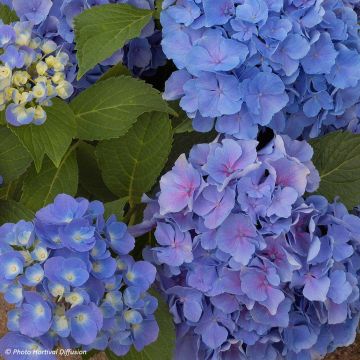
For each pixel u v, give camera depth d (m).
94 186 1.13
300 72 1.01
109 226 0.95
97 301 0.91
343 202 1.05
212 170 0.97
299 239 0.96
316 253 0.94
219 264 0.98
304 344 0.99
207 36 0.99
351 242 0.99
